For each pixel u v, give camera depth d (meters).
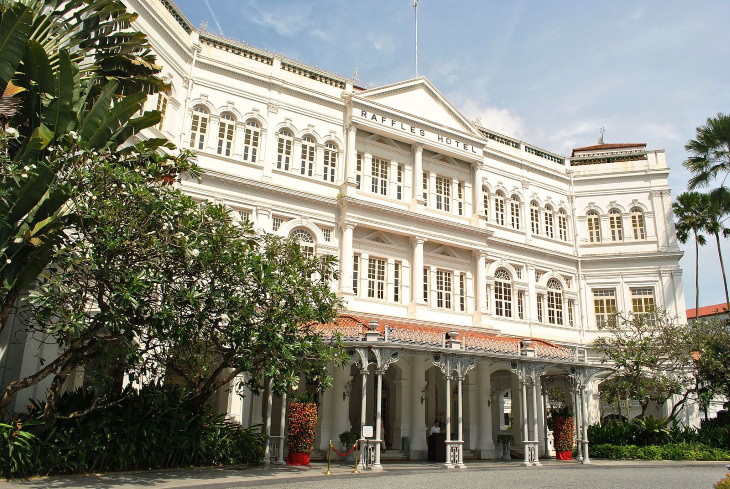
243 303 15.36
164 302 14.04
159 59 22.81
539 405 28.06
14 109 12.48
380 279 27.28
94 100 15.28
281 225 25.22
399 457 23.48
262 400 22.14
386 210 26.81
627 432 27.55
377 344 19.23
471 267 30.06
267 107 26.33
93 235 13.35
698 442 27.53
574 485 16.14
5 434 12.80
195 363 16.38
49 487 12.04
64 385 19.78
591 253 35.44
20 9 11.81
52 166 12.51
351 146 27.31
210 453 17.19
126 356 14.36
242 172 25.06
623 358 27.78
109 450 14.78
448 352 20.73
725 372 27.81
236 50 26.69
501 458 25.48
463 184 30.97
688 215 35.53
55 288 13.10
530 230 33.81
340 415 22.42
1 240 12.74
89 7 14.81
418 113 29.94
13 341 17.05
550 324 33.06
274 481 14.79
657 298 33.72
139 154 14.97
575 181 36.78
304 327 17.98
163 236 14.04
